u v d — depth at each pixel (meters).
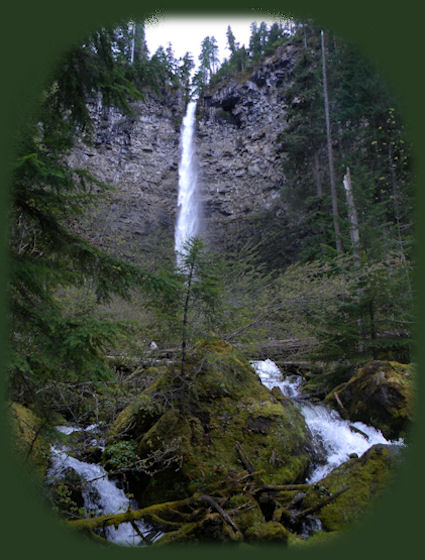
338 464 5.14
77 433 5.04
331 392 7.37
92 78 3.95
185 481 3.97
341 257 9.39
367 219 10.30
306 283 8.07
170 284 3.55
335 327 7.84
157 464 4.20
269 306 7.72
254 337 6.13
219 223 26.88
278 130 26.34
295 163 17.69
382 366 6.64
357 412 6.38
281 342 9.55
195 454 4.18
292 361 9.67
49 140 3.16
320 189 15.59
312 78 16.62
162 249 10.28
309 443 5.25
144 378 5.47
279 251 19.08
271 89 28.27
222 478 3.95
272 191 25.27
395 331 8.10
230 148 29.27
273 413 4.89
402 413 5.77
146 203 26.97
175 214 28.16
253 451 4.40
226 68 34.38
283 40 29.00
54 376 3.34
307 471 4.79
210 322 4.88
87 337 2.95
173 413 4.57
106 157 26.23
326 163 17.89
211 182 28.89
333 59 16.19
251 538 3.13
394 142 11.86
